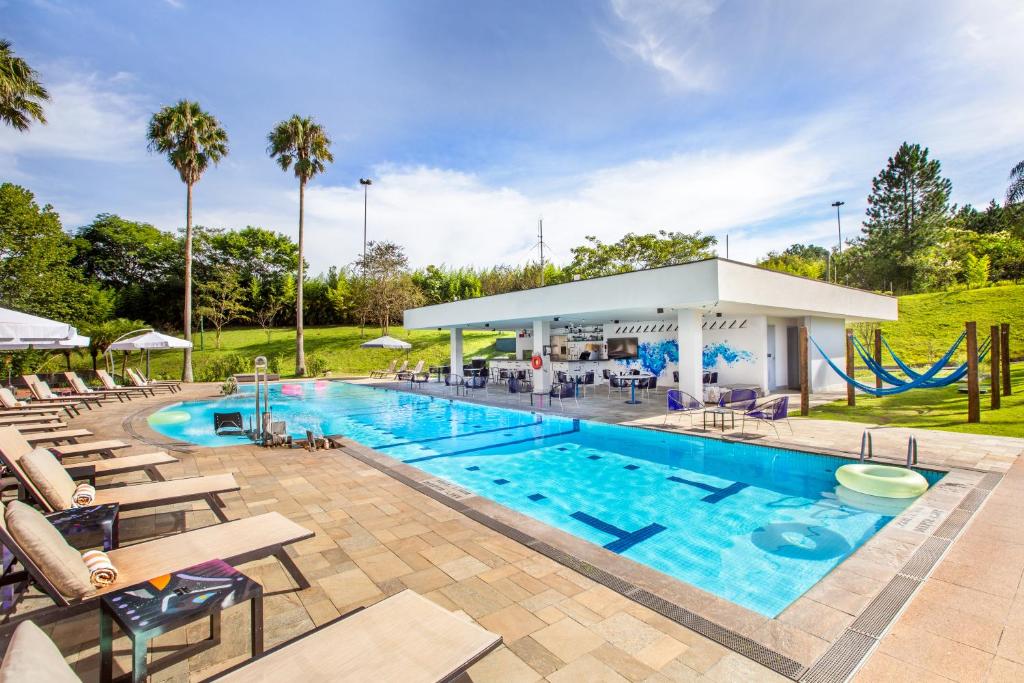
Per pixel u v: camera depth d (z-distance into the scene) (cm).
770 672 237
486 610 296
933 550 379
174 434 1082
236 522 331
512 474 748
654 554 462
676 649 256
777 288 1259
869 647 257
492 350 3138
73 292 2511
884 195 4275
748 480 694
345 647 190
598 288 1269
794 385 1775
